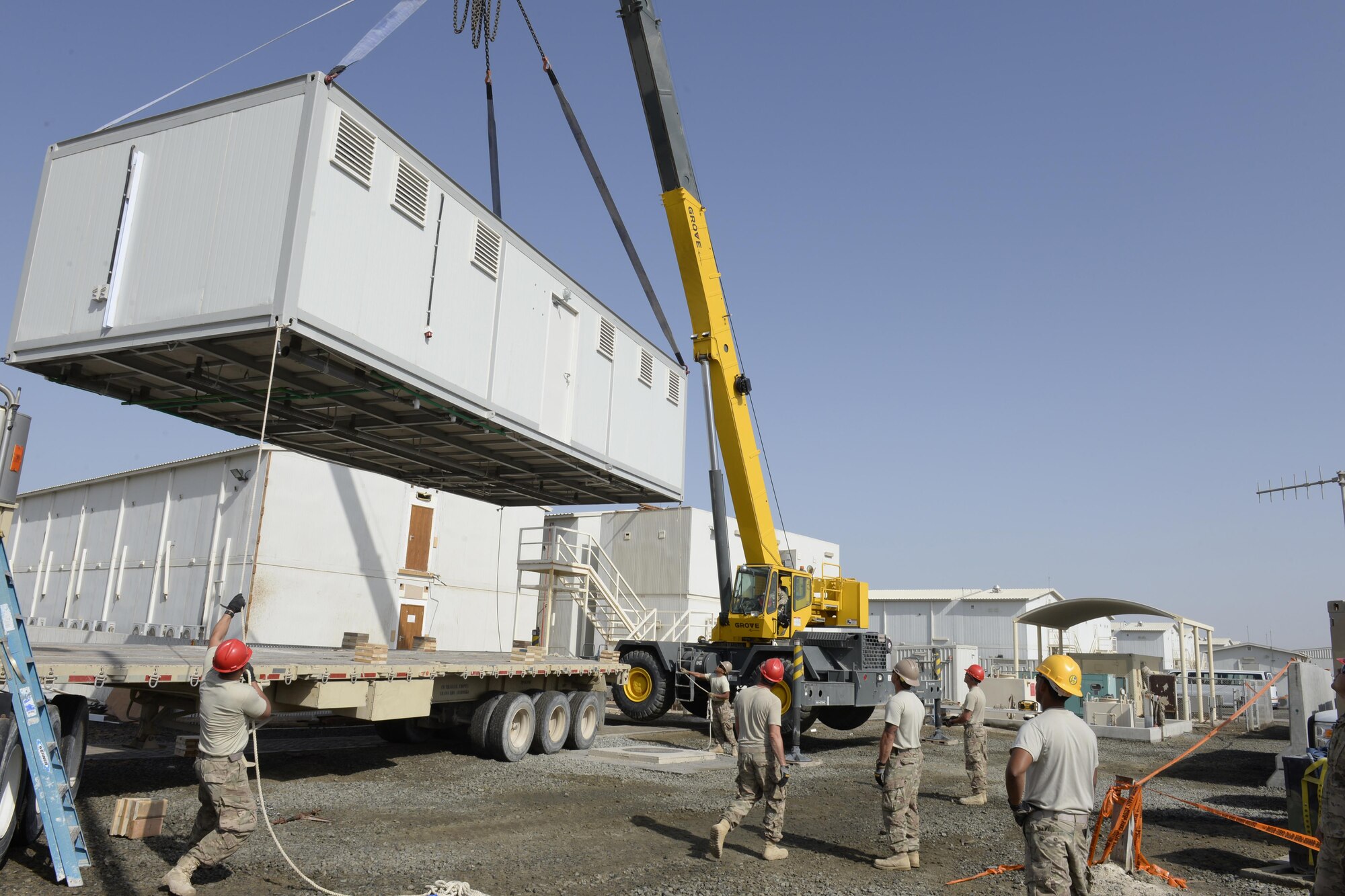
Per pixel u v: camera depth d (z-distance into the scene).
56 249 11.73
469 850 7.25
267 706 5.90
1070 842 4.37
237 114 10.82
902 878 6.96
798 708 14.55
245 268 10.28
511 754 12.29
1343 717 4.63
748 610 16.52
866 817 9.46
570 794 10.05
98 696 10.30
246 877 6.19
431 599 17.84
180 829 7.29
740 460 16.08
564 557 21.59
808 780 12.18
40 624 20.58
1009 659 50.00
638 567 30.28
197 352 11.22
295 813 8.32
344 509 16.05
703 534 30.11
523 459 17.66
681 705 19.19
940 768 13.95
